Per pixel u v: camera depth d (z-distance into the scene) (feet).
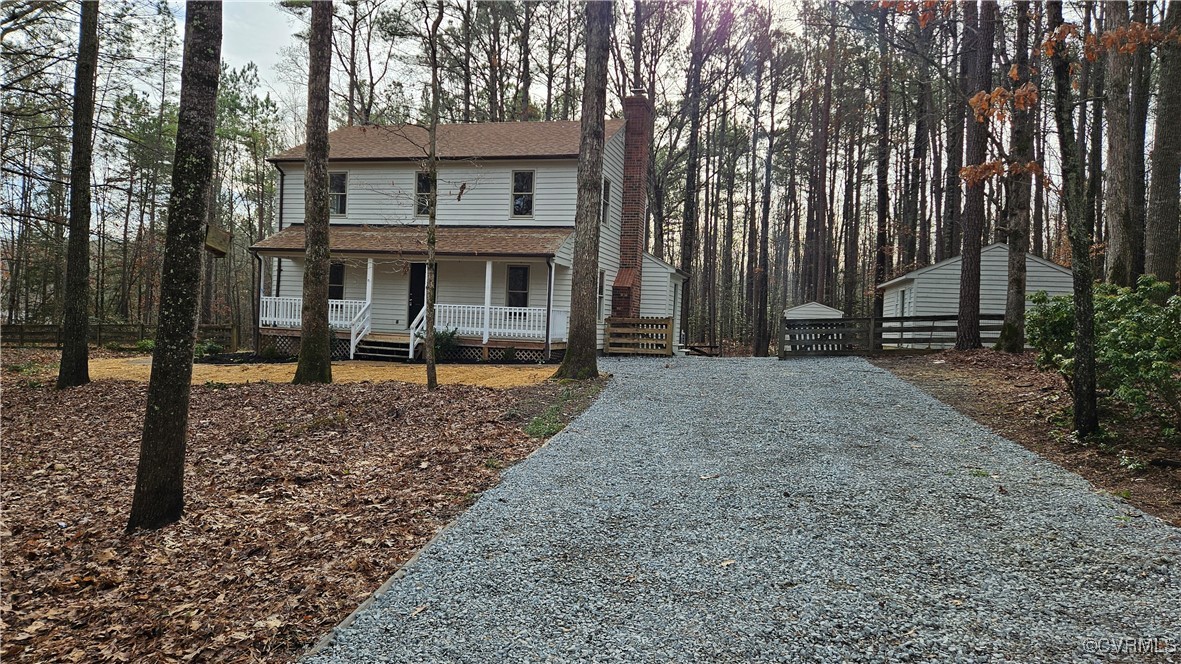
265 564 15.84
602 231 65.36
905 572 13.74
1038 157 90.58
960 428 27.12
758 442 25.40
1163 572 13.41
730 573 13.87
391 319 65.46
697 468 22.04
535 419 30.32
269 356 59.47
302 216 70.18
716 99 98.94
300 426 30.48
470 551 15.42
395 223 67.31
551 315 56.65
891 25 68.85
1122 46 23.81
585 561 14.70
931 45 68.49
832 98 100.83
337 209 68.64
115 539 18.44
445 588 13.48
